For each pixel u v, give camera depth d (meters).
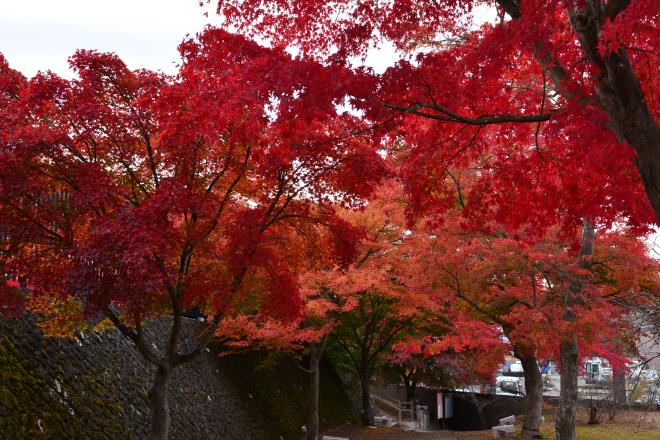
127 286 6.85
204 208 7.79
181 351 15.39
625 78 5.89
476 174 13.49
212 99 6.82
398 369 28.45
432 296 15.59
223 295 8.44
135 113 8.05
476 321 15.37
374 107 6.09
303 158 8.70
